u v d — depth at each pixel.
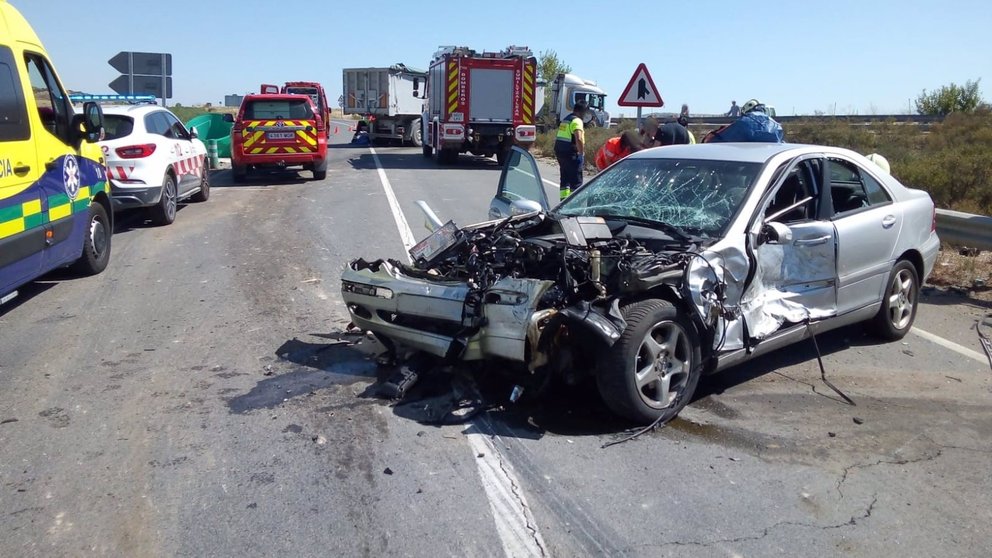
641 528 3.65
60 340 6.29
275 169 18.31
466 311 4.74
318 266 8.93
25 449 4.38
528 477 4.11
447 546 3.49
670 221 5.36
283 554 3.43
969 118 28.70
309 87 35.66
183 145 12.90
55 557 3.39
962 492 4.06
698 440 4.58
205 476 4.09
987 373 5.79
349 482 4.04
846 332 6.68
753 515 3.79
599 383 4.59
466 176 19.67
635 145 9.98
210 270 8.75
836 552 3.50
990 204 12.63
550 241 5.29
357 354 5.88
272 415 4.83
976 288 8.23
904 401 5.23
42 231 6.90
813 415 4.97
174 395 5.15
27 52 7.01
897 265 6.23
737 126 8.85
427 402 5.01
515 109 22.45
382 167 22.27
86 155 8.14
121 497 3.88
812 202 5.61
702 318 4.73
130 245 10.21
